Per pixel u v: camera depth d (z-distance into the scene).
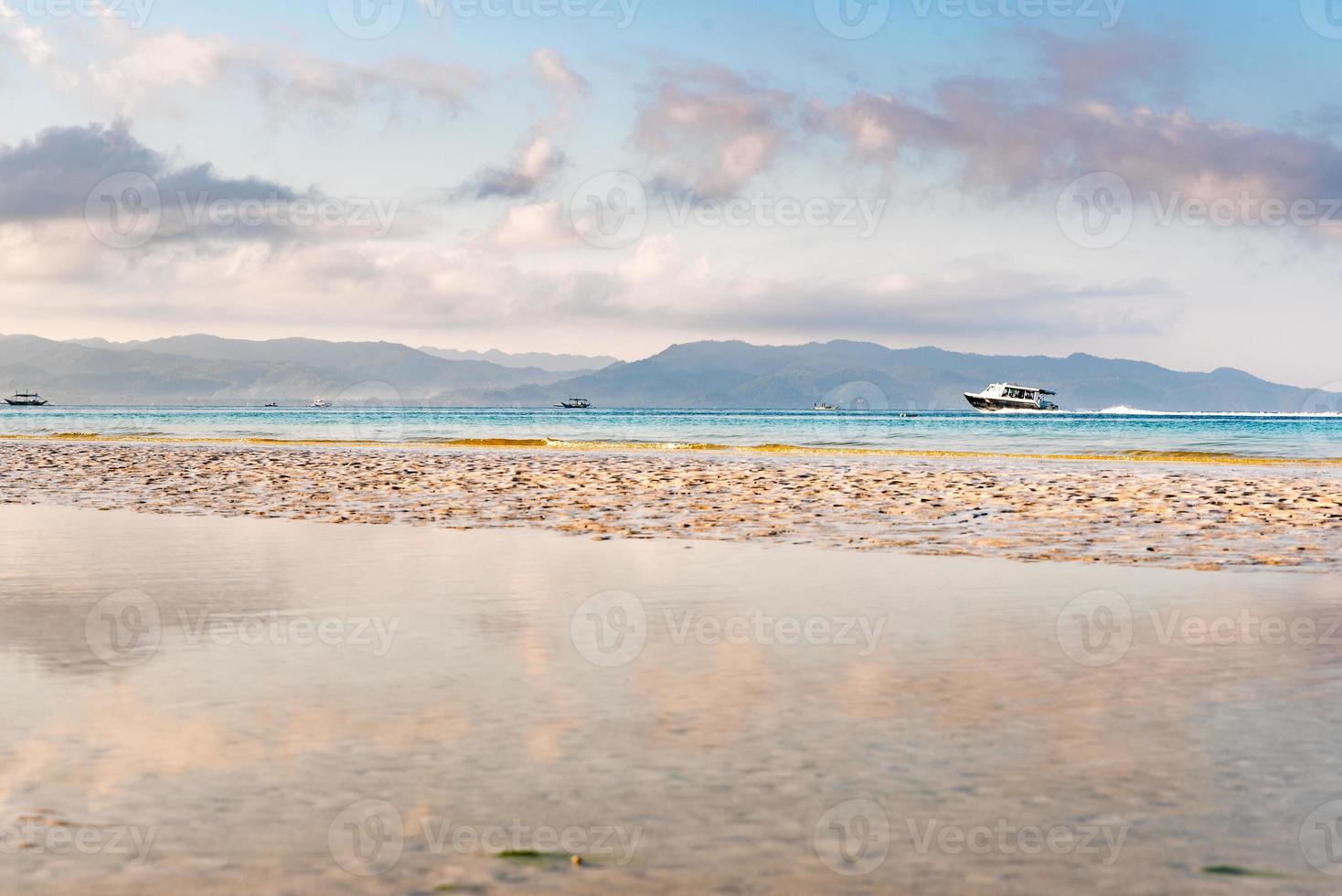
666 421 99.06
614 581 8.38
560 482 20.44
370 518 13.66
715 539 11.41
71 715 4.45
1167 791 3.58
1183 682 5.11
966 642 6.05
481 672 5.27
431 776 3.70
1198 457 32.72
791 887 2.86
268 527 12.52
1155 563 9.57
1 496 16.95
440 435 55.66
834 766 3.82
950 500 16.48
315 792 3.54
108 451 34.03
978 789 3.60
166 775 3.70
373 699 4.74
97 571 8.79
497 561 9.53
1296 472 24.50
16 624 6.48
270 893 2.80
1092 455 33.50
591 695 4.82
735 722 4.39
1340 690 4.92
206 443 41.41
